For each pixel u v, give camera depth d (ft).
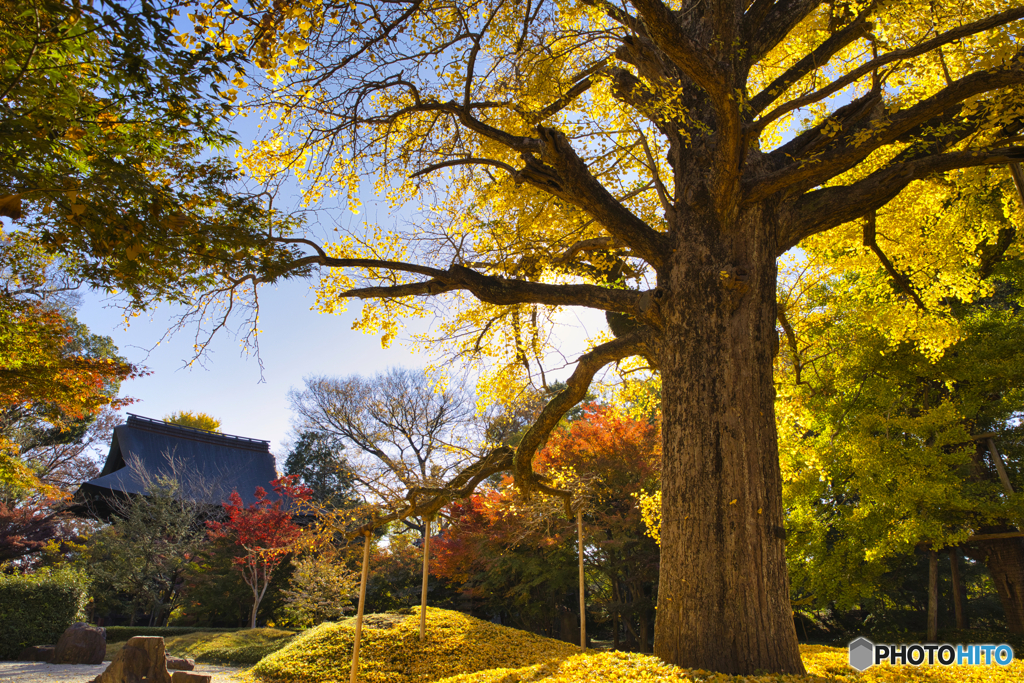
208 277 21.89
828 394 46.01
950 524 40.55
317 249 22.99
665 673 15.70
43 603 49.93
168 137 18.78
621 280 30.30
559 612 59.98
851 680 16.78
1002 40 23.45
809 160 19.42
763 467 18.60
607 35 22.59
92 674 37.55
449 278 23.31
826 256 37.91
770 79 32.83
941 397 43.60
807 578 44.39
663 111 20.72
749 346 19.77
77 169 18.95
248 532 65.77
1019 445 45.42
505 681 19.26
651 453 49.34
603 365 23.52
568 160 20.59
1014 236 43.50
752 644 16.70
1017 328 41.34
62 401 35.63
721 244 20.94
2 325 30.60
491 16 22.40
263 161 25.04
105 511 91.09
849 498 51.96
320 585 57.77
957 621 50.96
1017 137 22.08
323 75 22.53
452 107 24.09
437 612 43.04
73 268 22.13
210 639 56.85
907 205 31.35
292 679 33.81
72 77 17.76
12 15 15.74
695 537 18.16
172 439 104.58
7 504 74.43
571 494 29.94
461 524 50.67
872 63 20.01
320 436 102.83
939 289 32.32
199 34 16.97
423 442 85.30
